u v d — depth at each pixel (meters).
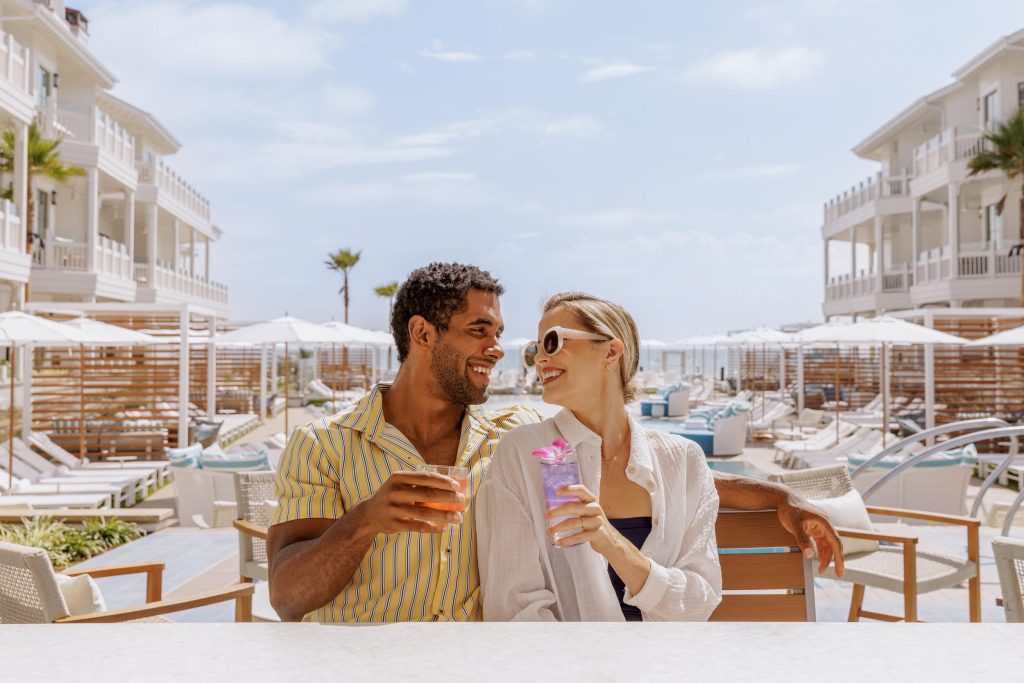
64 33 22.52
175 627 1.24
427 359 2.33
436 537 2.23
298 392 35.09
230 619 5.58
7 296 20.39
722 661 1.07
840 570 2.48
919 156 25.02
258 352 27.33
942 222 28.30
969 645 1.14
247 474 5.58
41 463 12.14
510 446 2.21
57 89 25.19
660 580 1.92
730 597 2.59
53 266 22.00
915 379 18.50
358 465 2.24
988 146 21.73
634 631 1.22
